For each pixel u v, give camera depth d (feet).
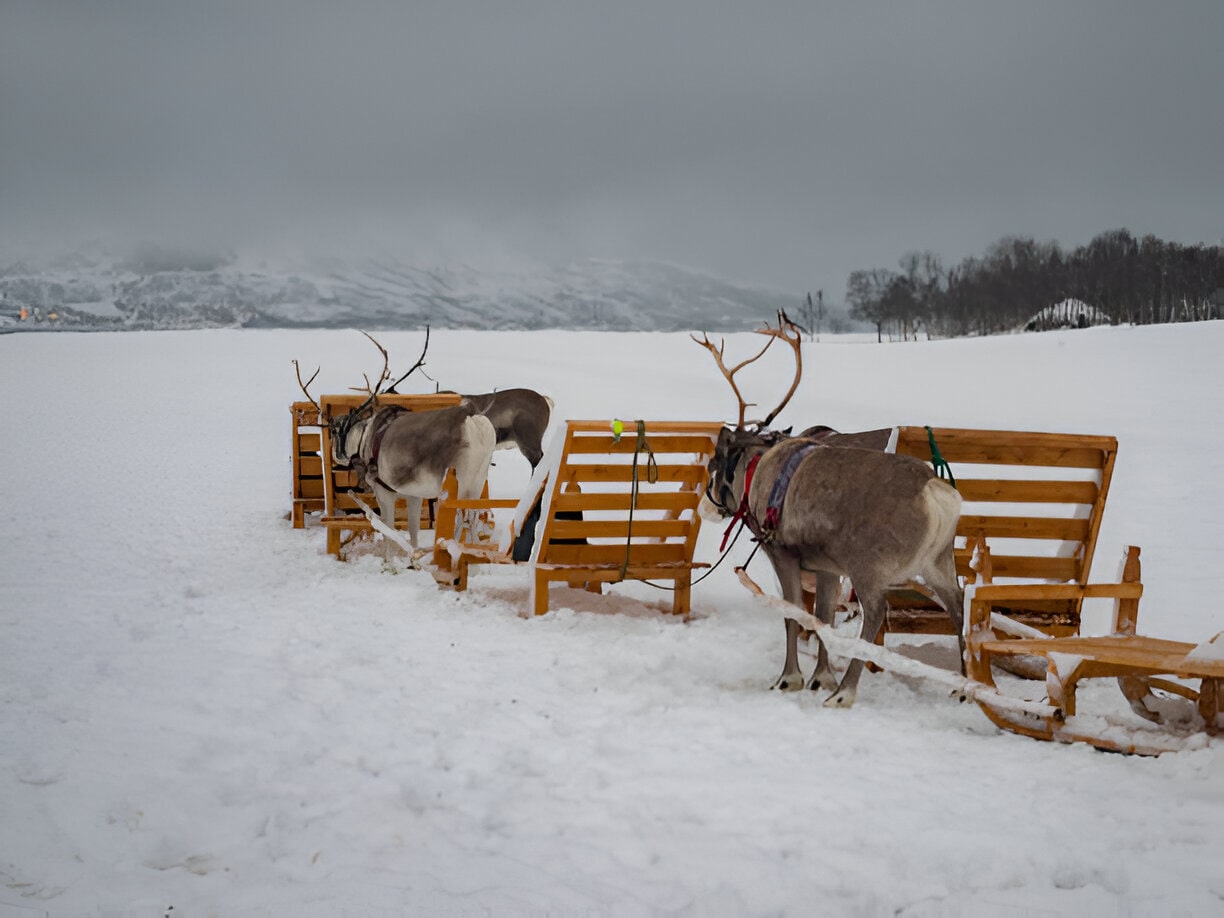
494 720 20.38
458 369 142.00
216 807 16.28
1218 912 11.83
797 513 22.24
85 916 12.80
